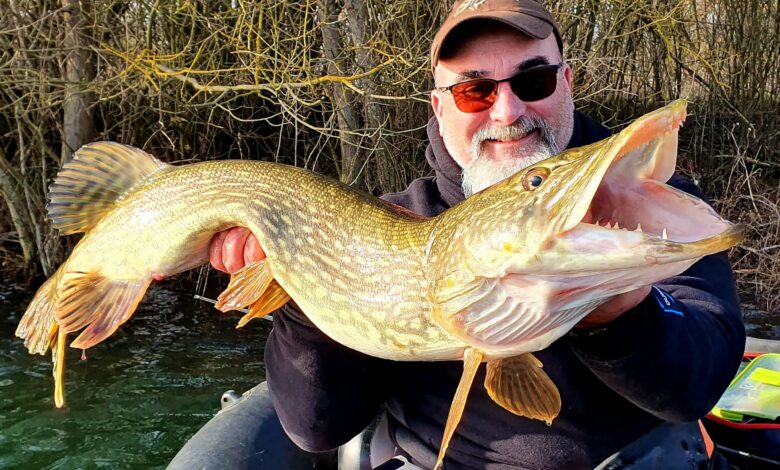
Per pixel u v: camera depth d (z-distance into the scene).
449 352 0.47
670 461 0.53
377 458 0.64
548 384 0.45
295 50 1.77
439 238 0.46
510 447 0.53
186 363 1.48
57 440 1.11
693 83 2.65
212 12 1.87
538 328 0.42
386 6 1.88
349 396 0.57
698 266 0.54
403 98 1.66
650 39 2.49
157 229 0.60
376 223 0.51
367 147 1.99
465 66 0.65
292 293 0.53
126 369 1.43
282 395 0.57
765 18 2.58
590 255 0.36
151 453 1.08
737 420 0.73
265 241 0.55
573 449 0.52
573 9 2.28
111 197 0.64
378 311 0.49
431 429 0.57
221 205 0.57
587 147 0.39
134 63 1.70
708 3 2.63
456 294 0.44
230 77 1.90
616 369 0.44
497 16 0.63
